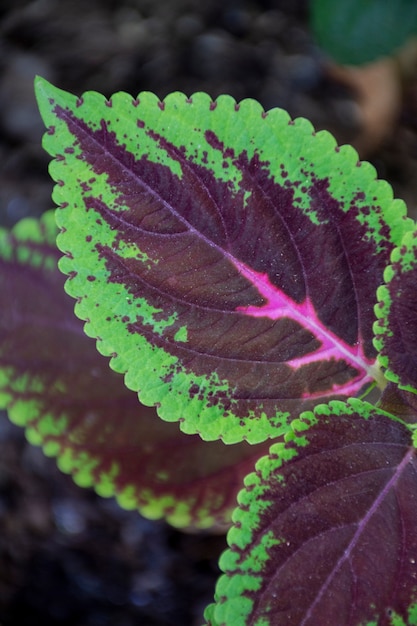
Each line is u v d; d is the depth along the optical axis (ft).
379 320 0.92
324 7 1.49
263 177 0.91
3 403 1.14
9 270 1.15
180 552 1.45
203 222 0.91
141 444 1.14
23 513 1.47
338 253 0.93
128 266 0.90
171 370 0.92
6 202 1.63
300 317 0.94
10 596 1.43
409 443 0.92
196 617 1.42
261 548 0.89
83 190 0.89
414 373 0.93
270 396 0.94
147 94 0.89
